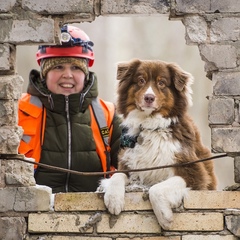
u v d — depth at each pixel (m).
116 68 11.16
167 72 10.73
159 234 9.55
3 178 9.72
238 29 9.56
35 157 11.29
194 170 10.23
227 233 9.47
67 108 11.48
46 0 9.66
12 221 9.67
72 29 11.99
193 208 9.56
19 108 11.49
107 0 9.66
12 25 9.70
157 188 9.58
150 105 10.42
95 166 11.48
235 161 9.54
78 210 9.66
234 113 9.53
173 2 9.62
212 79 9.66
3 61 9.69
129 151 10.65
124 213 9.59
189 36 9.62
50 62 11.80
